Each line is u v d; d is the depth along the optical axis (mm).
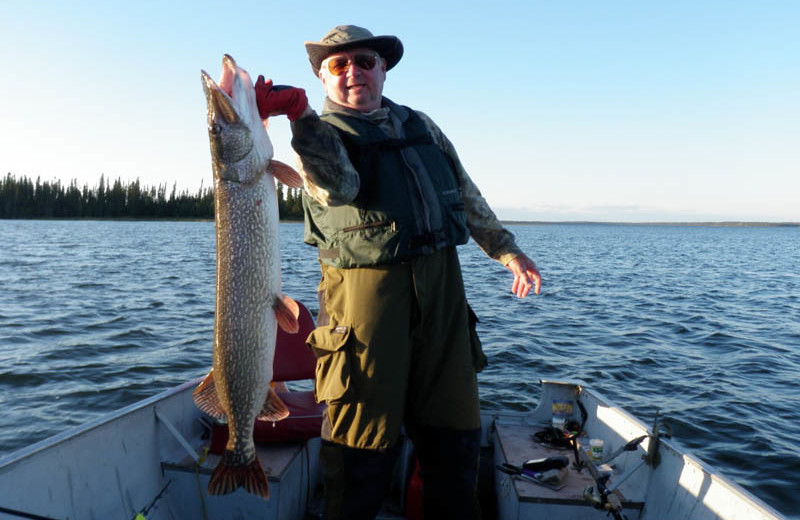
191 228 95875
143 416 3684
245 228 2326
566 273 29578
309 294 18188
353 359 2373
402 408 2408
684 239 119438
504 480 3857
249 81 2275
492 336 12430
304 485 3998
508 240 2916
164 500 3693
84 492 3158
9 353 10391
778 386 9453
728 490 2795
